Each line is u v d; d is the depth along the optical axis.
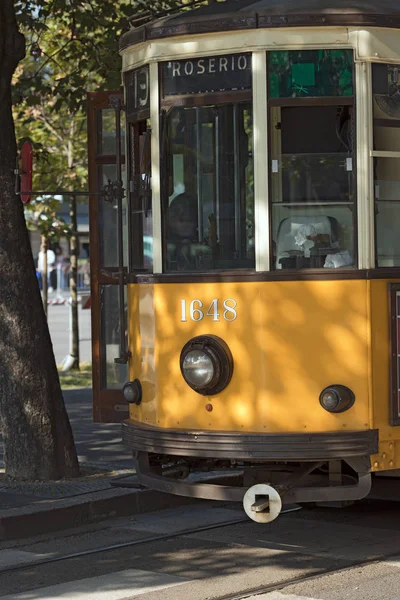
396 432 10.64
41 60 25.95
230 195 10.81
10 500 12.92
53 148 29.05
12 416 14.26
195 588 9.88
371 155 10.63
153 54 11.25
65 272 69.88
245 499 10.15
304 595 9.60
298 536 12.04
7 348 14.27
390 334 10.64
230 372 10.66
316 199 10.65
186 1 19.34
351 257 10.62
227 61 10.83
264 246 10.57
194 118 11.03
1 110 14.20
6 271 14.25
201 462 12.02
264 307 10.53
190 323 10.96
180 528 12.50
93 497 13.05
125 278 13.91
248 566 10.68
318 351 10.49
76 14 19.86
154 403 11.33
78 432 18.80
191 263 11.06
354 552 11.23
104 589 9.90
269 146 10.59
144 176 11.66
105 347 15.88
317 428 10.45
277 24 10.57
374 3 10.91
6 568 10.67
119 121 11.88
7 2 14.09
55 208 28.83
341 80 10.64
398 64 10.82
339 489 10.37
